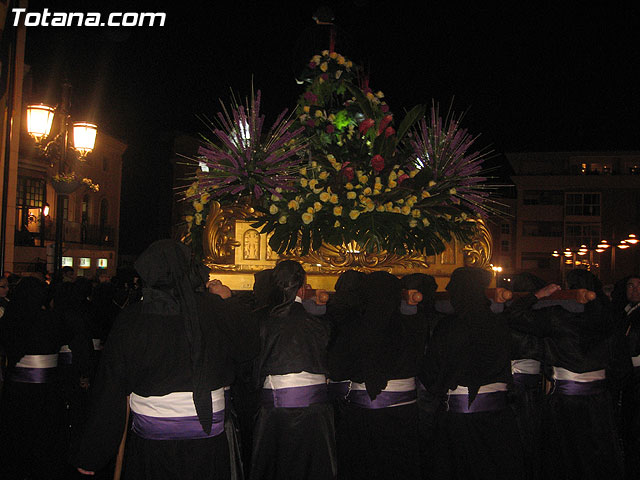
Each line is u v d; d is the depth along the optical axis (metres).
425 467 4.35
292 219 4.55
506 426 4.07
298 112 5.29
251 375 4.14
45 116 8.91
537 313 4.45
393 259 4.84
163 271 3.17
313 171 4.78
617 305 5.91
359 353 4.03
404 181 4.77
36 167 23.84
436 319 4.69
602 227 41.69
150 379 3.08
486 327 4.05
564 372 4.56
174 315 3.17
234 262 4.79
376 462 4.07
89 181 9.40
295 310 4.05
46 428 5.34
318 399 3.97
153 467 3.07
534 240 42.50
